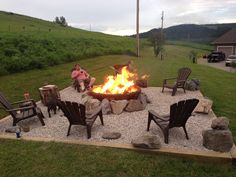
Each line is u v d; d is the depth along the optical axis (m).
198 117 7.24
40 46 21.78
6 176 4.46
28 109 6.79
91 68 19.05
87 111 7.43
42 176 4.44
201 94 10.29
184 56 49.97
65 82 13.62
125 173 4.45
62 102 5.84
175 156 4.97
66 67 18.27
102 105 7.85
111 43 38.66
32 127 6.84
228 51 45.66
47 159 4.97
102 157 4.98
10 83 12.39
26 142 5.76
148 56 36.06
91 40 35.06
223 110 8.05
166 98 9.73
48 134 6.28
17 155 5.16
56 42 25.80
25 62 15.91
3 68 14.05
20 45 19.77
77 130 6.51
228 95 10.29
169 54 50.09
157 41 39.56
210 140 5.05
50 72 15.96
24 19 60.38
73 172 4.53
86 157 5.00
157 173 4.43
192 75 16.78
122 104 7.87
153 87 11.95
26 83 12.70
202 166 4.63
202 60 42.84
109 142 5.63
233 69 27.48
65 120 7.35
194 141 5.58
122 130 6.43
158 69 19.66
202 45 80.19
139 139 5.26
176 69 19.75
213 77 16.28
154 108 8.38
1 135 6.21
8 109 6.79
